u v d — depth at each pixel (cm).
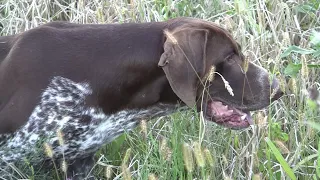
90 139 581
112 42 571
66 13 781
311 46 729
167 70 533
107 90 567
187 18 580
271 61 657
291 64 659
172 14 761
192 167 523
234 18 755
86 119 569
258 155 611
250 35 715
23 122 555
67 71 562
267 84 575
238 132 636
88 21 757
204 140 620
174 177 558
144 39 569
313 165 604
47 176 615
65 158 593
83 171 620
